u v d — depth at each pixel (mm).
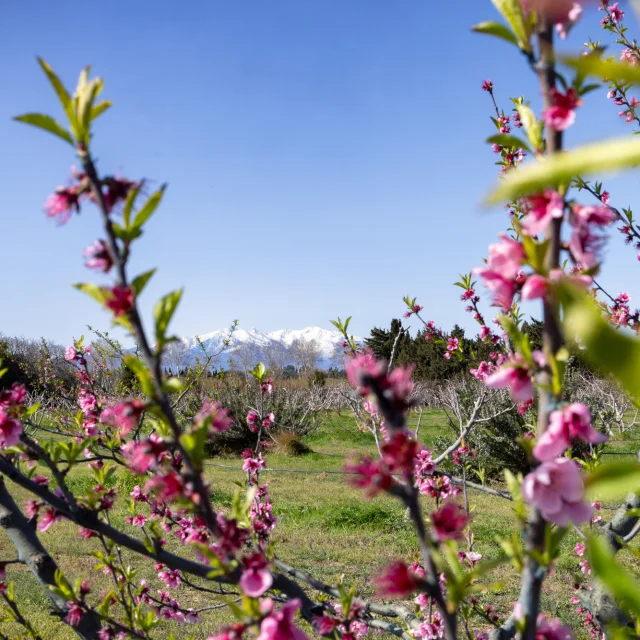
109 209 1104
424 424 17484
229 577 1227
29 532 2045
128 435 2705
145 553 1596
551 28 940
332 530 9508
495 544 8234
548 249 974
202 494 1138
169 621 5945
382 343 31594
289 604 1136
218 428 1169
